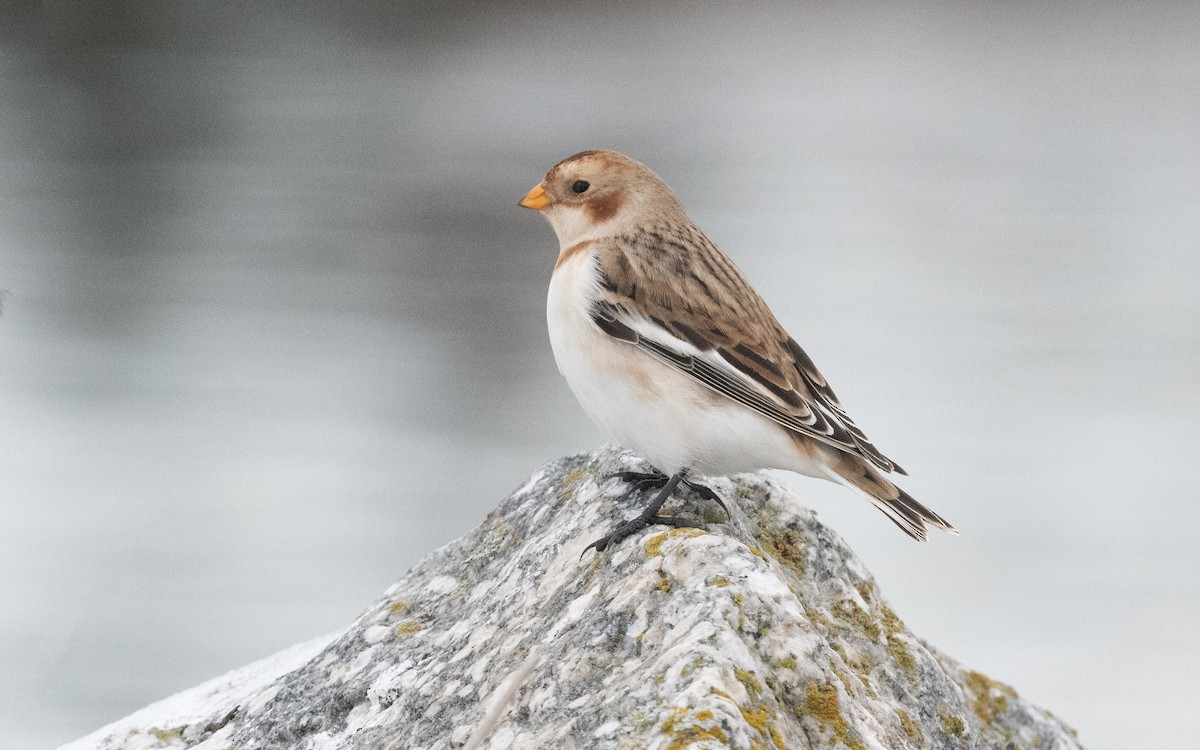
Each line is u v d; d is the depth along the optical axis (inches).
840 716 156.3
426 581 219.1
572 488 222.4
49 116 1243.2
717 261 227.3
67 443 621.3
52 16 1384.1
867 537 556.4
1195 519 577.6
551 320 222.7
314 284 890.1
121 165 1136.8
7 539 522.9
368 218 1040.8
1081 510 587.8
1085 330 835.4
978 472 628.4
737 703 148.8
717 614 162.1
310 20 1572.3
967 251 1010.1
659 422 209.2
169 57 1440.7
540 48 1641.2
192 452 620.1
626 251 224.1
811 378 219.6
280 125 1290.6
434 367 755.4
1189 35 1822.1
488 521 228.4
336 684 199.3
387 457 631.2
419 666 194.1
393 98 1416.1
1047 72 1653.5
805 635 161.9
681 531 183.0
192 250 941.8
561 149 1272.1
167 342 764.6
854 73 1632.6
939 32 1804.9
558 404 711.7
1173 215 1114.1
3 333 762.2
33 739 404.5
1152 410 708.7
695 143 1328.7
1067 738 237.1
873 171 1250.6
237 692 229.0
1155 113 1472.7
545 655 171.5
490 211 1077.8
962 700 212.4
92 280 869.2
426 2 1605.6
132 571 502.0
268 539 539.2
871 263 973.8
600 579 183.3
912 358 781.3
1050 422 691.4
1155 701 444.8
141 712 229.5
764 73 1611.7
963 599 508.4
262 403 687.1
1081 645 478.0
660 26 1728.6
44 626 454.6
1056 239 1043.9
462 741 167.2
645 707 150.2
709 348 210.2
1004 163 1284.4
